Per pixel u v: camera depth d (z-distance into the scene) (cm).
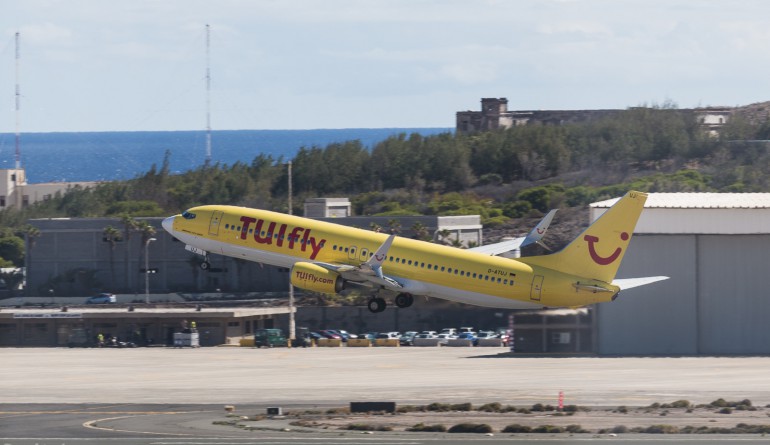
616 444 18950
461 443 19062
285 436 19800
